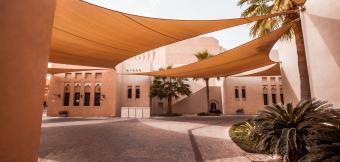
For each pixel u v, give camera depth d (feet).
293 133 14.52
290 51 42.60
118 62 43.57
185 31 27.73
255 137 17.75
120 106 89.97
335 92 18.61
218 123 54.54
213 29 27.43
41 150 24.62
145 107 84.43
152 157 21.29
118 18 23.59
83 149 25.04
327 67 19.66
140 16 23.16
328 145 11.25
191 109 106.63
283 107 17.19
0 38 6.15
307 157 11.97
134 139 31.68
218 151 23.66
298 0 23.06
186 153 22.88
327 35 19.65
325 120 14.03
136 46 32.91
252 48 36.40
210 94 109.91
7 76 6.37
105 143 28.68
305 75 31.45
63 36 28.48
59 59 42.29
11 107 6.48
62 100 82.53
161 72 57.77
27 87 7.14
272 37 31.96
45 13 8.14
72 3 20.47
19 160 6.72
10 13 6.52
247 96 97.76
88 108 82.12
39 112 7.66
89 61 43.04
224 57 40.78
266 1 38.78
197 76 67.26
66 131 40.45
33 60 7.45
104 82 83.35
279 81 99.14
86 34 27.76
